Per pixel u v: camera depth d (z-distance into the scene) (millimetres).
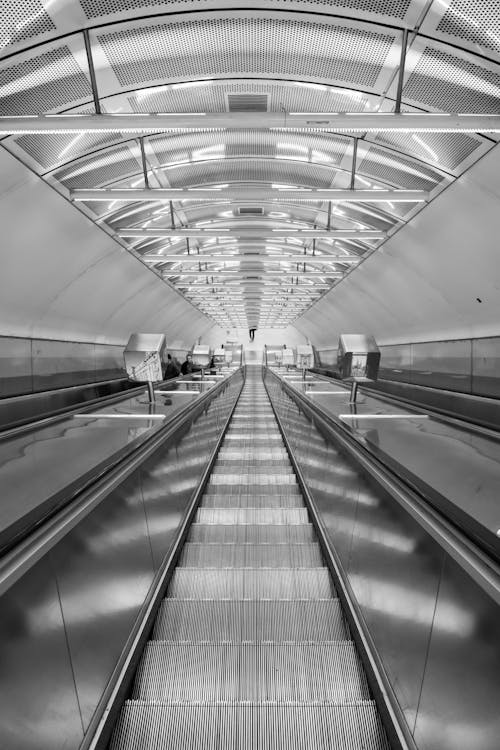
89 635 2229
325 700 2514
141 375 7207
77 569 2240
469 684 1640
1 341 7840
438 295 9375
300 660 2746
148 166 6781
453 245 7500
